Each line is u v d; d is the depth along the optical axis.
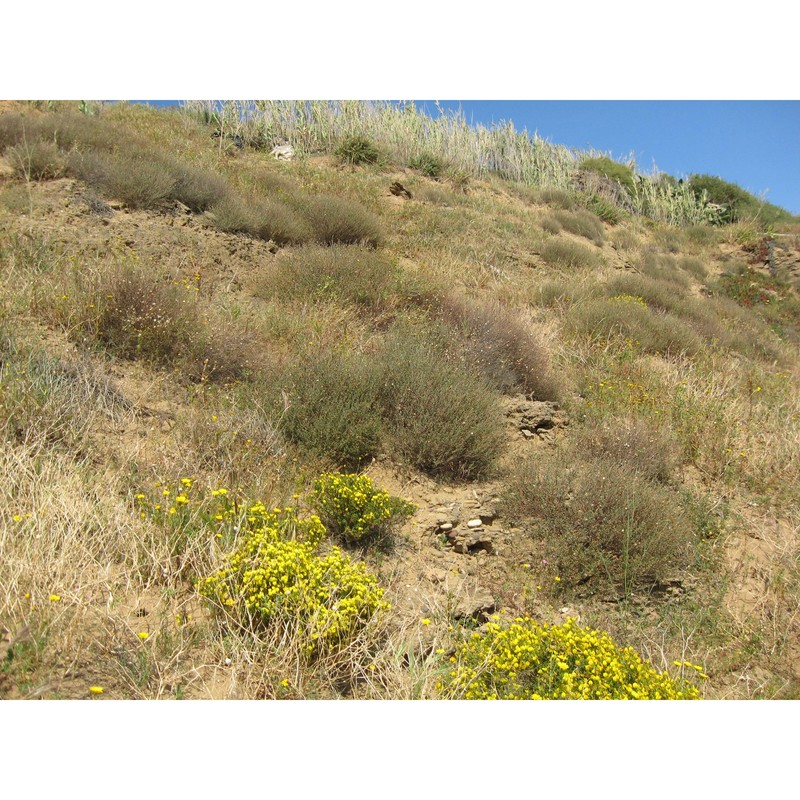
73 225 7.48
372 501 4.11
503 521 4.59
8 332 4.98
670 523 4.45
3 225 6.99
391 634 3.31
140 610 3.08
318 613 3.02
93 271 6.16
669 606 4.04
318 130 18.05
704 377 7.95
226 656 2.93
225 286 7.79
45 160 8.38
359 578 3.28
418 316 7.66
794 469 5.82
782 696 3.41
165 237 8.05
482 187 18.14
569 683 2.92
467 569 4.08
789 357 11.30
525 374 6.87
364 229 10.61
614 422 6.06
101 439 4.30
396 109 19.38
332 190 13.37
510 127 21.95
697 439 6.08
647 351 9.10
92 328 5.49
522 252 12.84
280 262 8.36
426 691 2.97
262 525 3.67
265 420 4.92
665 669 3.42
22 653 2.66
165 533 3.50
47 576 3.01
